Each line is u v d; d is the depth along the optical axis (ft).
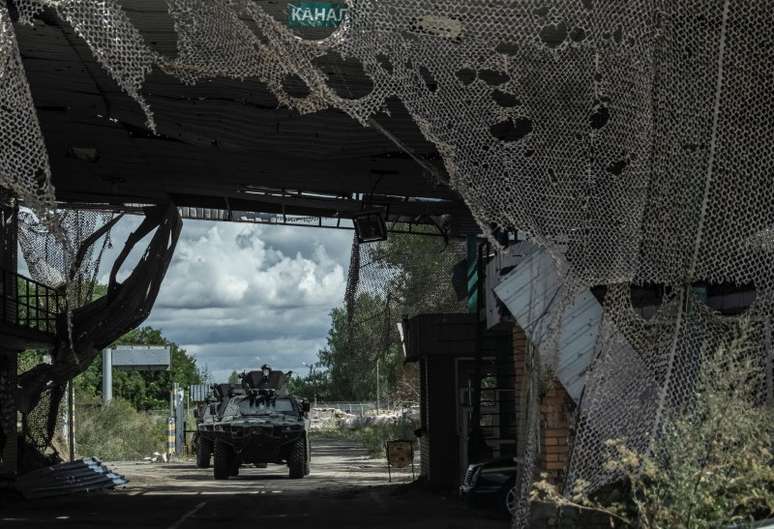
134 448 156.35
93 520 50.39
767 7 34.45
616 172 35.63
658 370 33.27
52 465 79.51
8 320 72.64
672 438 26.96
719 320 33.42
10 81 31.48
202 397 191.93
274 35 35.76
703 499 25.07
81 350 80.12
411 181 62.39
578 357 34.68
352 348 90.99
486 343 62.18
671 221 34.73
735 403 26.32
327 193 70.33
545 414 35.76
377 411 218.18
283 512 54.90
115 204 77.15
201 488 80.07
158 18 35.60
